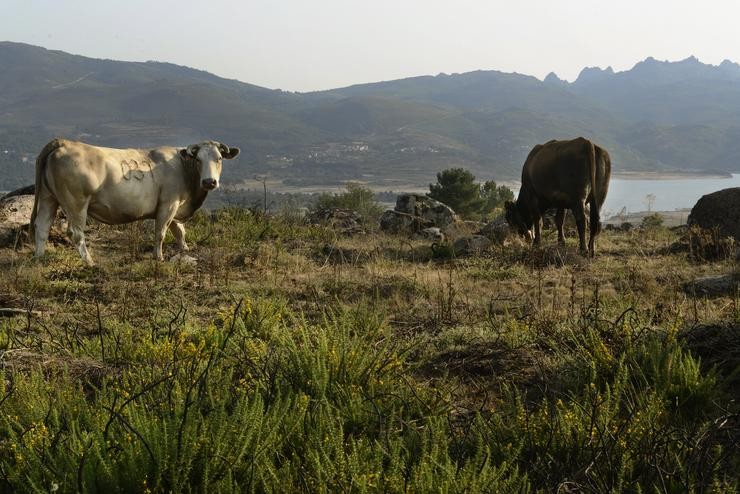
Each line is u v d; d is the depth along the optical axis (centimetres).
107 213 1232
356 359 571
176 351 639
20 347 691
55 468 388
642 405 505
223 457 399
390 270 1212
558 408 504
